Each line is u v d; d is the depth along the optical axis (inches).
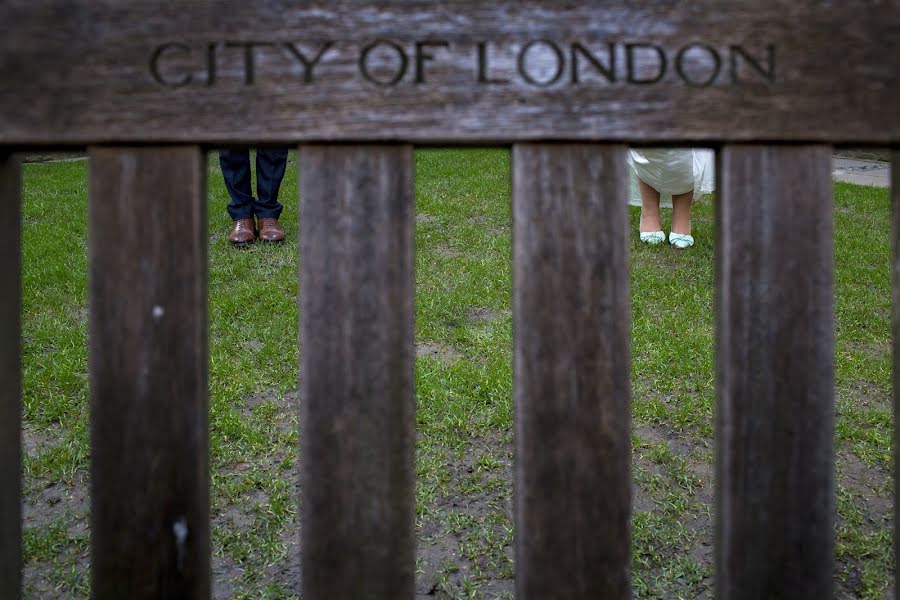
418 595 75.3
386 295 42.3
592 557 43.4
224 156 195.2
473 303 157.3
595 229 42.4
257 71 41.0
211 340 137.6
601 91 41.4
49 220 232.5
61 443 102.0
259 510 88.9
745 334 42.8
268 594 74.2
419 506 89.5
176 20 40.8
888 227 228.4
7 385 44.4
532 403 42.8
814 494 43.4
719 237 43.6
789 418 43.1
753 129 41.6
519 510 43.2
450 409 111.3
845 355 134.6
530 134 41.3
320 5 40.9
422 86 41.1
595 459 43.1
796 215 42.5
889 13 41.6
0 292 43.8
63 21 40.6
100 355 42.4
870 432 106.0
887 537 82.5
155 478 42.8
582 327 42.7
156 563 43.0
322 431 42.8
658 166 195.0
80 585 75.0
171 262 42.1
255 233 211.0
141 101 40.9
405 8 41.0
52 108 40.8
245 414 112.0
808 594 43.7
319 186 41.9
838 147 44.2
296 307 154.4
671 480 95.9
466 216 232.4
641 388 120.3
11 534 44.7
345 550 43.2
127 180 41.8
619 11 41.3
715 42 41.5
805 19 41.5
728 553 43.6
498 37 41.2
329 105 41.1
